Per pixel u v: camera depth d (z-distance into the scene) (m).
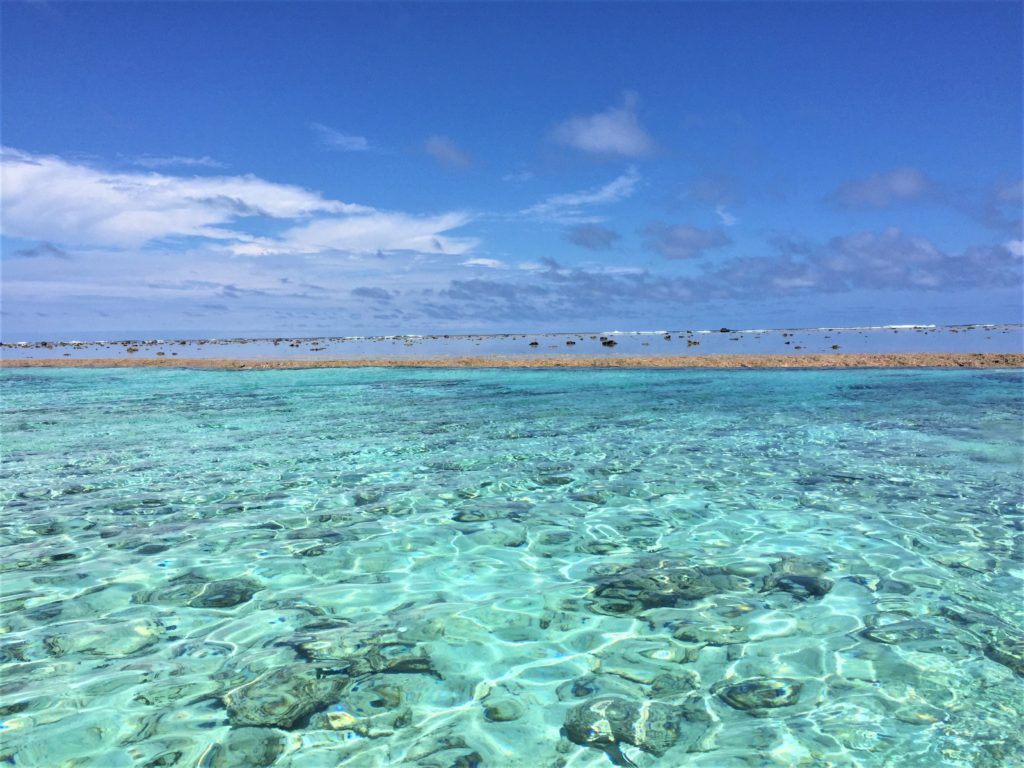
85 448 9.05
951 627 3.66
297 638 3.64
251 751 2.66
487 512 5.96
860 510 5.88
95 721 2.86
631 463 7.84
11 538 5.30
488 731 2.79
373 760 2.61
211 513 5.97
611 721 2.86
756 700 2.99
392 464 7.89
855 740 2.69
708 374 18.05
